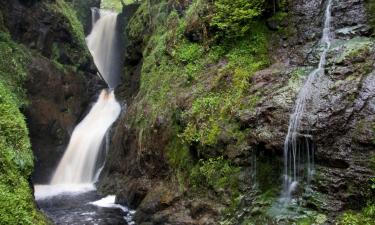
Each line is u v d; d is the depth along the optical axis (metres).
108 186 13.70
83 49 19.27
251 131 9.08
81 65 18.88
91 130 17.19
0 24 15.23
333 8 9.98
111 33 23.09
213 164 9.52
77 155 16.52
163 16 15.66
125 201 12.23
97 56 23.14
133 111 13.67
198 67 11.89
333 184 7.62
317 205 7.65
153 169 11.56
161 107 12.03
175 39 13.39
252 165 8.92
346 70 8.51
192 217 9.39
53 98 16.59
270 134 8.66
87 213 11.58
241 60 10.85
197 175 9.81
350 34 9.45
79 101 18.09
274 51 10.59
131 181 12.42
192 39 12.78
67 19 18.47
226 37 11.60
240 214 8.53
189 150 10.40
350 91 8.09
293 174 8.28
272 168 8.62
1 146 8.55
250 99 9.58
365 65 8.38
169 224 9.71
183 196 9.98
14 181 8.21
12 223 7.27
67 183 15.88
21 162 8.88
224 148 9.46
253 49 10.88
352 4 9.75
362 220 7.04
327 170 7.82
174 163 10.75
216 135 9.67
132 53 17.70
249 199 8.62
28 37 16.55
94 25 24.36
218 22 11.63
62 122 16.75
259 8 11.02
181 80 12.09
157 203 10.39
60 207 12.26
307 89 8.74
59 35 17.94
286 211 7.95
